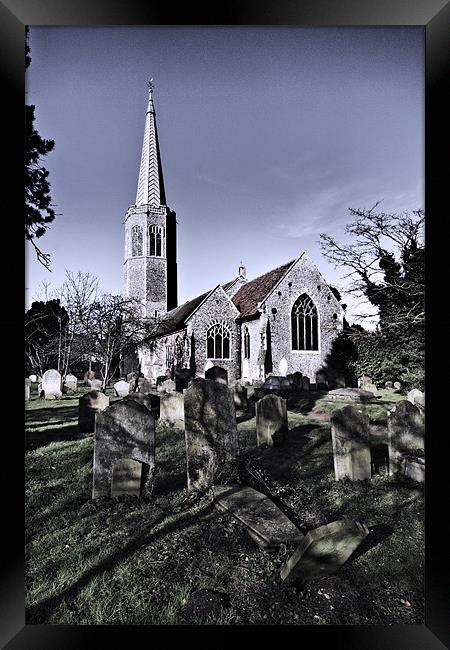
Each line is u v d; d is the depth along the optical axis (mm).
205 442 5402
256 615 2986
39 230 11266
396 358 17625
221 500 4594
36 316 21250
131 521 4363
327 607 3084
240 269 34250
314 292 25953
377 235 17781
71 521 4363
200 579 3361
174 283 40844
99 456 5055
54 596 3168
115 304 22578
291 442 7816
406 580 3383
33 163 10922
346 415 5574
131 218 39344
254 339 25641
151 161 40812
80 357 23797
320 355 25594
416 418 5906
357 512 4547
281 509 4430
